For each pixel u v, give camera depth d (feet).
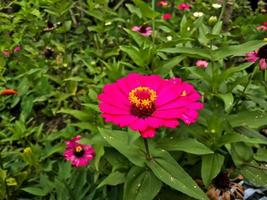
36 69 1.37
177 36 1.27
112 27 1.63
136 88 0.73
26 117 1.35
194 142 0.78
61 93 1.39
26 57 1.49
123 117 0.68
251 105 1.01
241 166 0.86
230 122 0.87
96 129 1.00
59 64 1.45
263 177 0.85
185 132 0.86
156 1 1.90
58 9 1.49
